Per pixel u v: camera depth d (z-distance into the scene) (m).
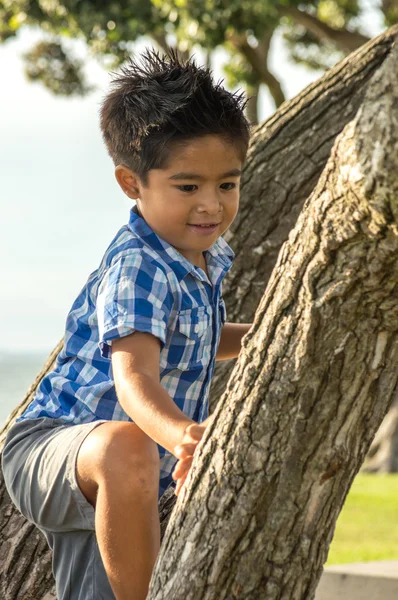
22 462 2.47
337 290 1.72
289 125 3.38
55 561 2.58
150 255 2.40
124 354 2.25
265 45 13.38
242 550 1.87
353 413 1.83
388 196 1.52
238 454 1.87
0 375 74.88
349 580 4.87
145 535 2.18
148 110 2.40
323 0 12.70
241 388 1.89
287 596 1.88
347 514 9.77
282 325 1.83
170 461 2.58
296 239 1.80
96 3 10.98
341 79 3.38
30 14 11.47
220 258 2.68
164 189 2.38
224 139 2.36
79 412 2.47
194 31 11.00
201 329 2.48
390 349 1.79
